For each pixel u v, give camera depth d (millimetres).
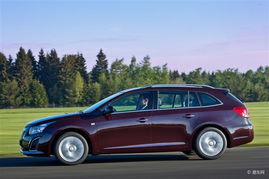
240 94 166250
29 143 11773
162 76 142250
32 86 155875
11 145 19672
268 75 173125
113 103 11969
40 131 11695
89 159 12695
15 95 153375
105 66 169500
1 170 10797
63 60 166500
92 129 11703
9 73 160625
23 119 56531
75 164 11578
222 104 12367
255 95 165625
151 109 12055
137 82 142500
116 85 145625
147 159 12445
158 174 9812
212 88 12516
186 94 12297
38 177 9695
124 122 11820
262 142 18500
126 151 11812
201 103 12289
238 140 12289
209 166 10875
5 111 109312
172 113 12078
